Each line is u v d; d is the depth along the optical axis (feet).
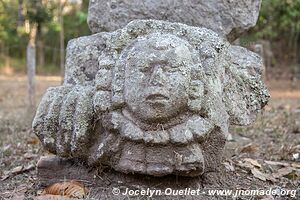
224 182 11.08
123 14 12.91
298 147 15.10
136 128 9.53
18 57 53.72
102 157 10.02
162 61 9.52
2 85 39.47
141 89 9.50
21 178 12.11
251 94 11.32
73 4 44.70
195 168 9.60
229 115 10.69
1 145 15.76
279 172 12.50
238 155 14.30
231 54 11.62
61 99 10.55
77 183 10.42
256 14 12.99
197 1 12.78
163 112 9.39
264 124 19.42
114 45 10.32
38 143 16.10
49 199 9.85
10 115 23.04
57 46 49.01
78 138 10.08
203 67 10.00
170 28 10.39
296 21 37.70
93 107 10.03
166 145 9.55
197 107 9.59
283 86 37.70
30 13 25.75
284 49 44.88
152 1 12.86
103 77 10.01
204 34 10.39
